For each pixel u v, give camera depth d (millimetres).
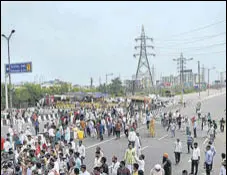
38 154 20125
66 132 29688
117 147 32125
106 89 134750
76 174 14453
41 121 51250
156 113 62312
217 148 32250
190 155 28609
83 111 46688
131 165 17922
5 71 48875
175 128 43094
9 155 20141
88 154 28984
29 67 45781
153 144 34625
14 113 54812
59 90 116500
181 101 94938
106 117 39781
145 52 99875
